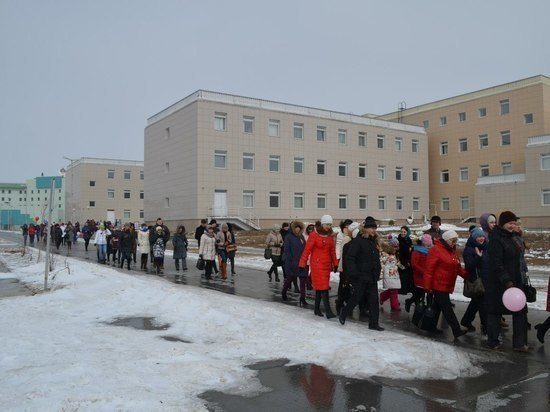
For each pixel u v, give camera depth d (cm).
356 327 845
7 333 786
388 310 1054
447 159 5625
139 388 513
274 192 4550
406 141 5494
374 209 5194
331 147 4925
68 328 845
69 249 3266
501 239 707
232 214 4275
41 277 1658
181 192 4384
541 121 4772
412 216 5462
